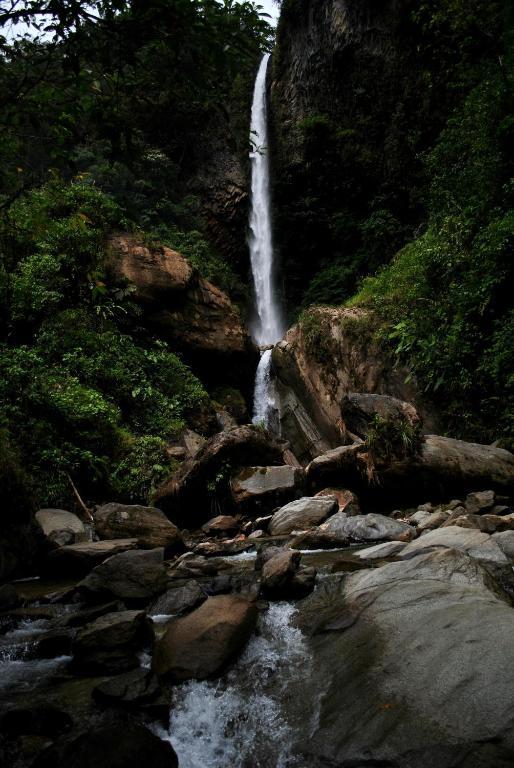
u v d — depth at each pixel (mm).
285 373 14789
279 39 22375
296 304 22422
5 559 5934
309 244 22047
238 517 8875
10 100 2613
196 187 22656
